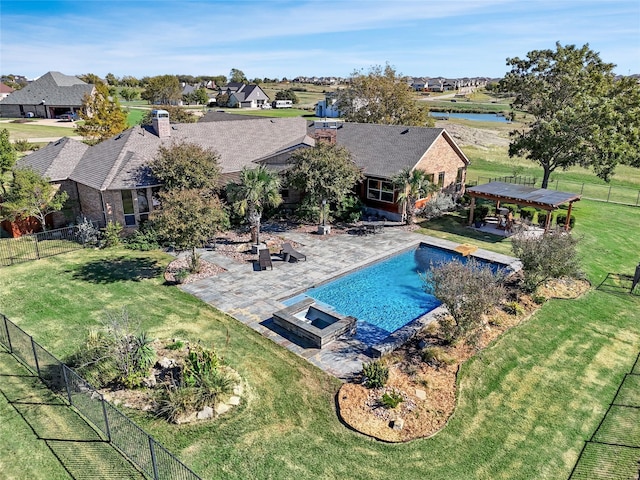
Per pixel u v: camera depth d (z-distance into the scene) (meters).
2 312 18.78
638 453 12.30
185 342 16.66
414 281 23.61
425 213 33.59
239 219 30.05
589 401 14.37
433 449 12.22
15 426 12.62
